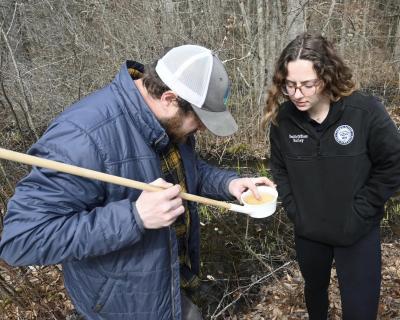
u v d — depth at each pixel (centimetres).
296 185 205
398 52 699
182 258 189
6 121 371
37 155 134
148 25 538
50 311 259
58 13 535
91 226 129
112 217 129
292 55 179
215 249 353
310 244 214
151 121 140
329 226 201
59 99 467
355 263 204
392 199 390
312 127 192
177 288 162
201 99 135
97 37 539
